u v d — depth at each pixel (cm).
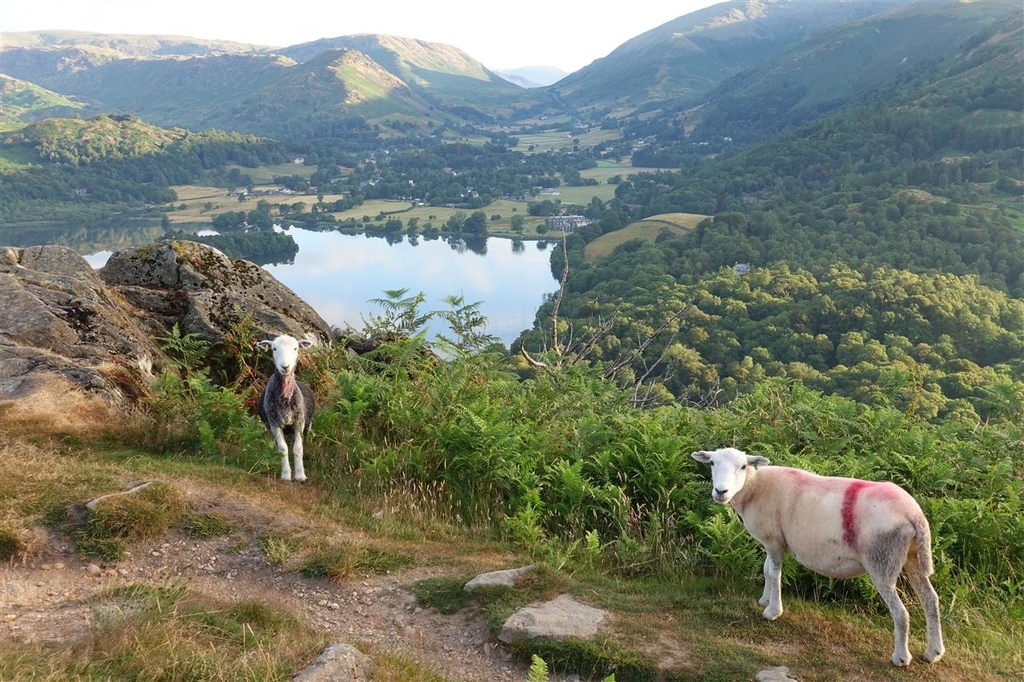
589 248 14100
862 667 540
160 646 477
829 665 541
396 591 652
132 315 1238
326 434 975
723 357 6988
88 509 685
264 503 779
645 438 891
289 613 586
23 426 860
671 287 8956
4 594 572
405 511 809
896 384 1098
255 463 879
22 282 1119
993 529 716
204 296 1291
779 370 6347
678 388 5669
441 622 608
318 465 912
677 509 817
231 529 718
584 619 589
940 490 814
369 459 923
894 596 535
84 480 741
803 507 578
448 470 890
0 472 721
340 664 479
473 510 833
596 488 833
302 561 682
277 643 525
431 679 510
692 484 827
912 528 527
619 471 875
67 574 623
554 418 1045
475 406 977
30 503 688
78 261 1234
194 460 884
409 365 1196
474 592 633
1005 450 914
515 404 1073
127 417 949
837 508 558
